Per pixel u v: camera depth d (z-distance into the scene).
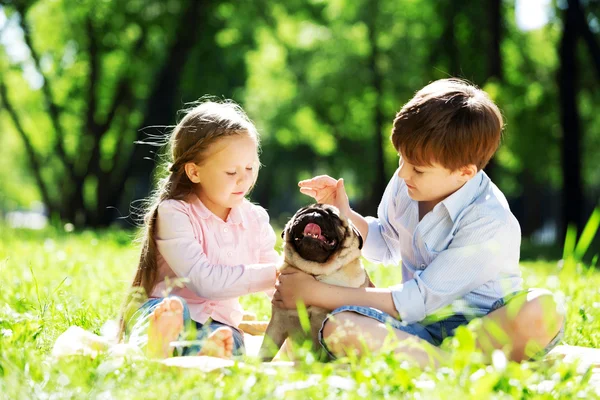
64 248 10.86
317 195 4.92
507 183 37.25
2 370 3.46
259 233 4.95
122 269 8.22
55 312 4.95
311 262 4.19
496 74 20.98
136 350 3.68
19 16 25.97
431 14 24.30
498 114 4.44
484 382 2.97
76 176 27.33
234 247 4.74
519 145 25.19
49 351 4.18
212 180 4.57
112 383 3.16
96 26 25.50
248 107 30.78
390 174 31.11
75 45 26.81
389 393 3.15
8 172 45.84
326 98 28.62
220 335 3.85
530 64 25.75
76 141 30.06
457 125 4.21
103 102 28.17
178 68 24.80
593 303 5.97
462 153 4.23
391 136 4.46
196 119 4.65
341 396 3.12
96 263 8.80
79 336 3.89
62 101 28.52
